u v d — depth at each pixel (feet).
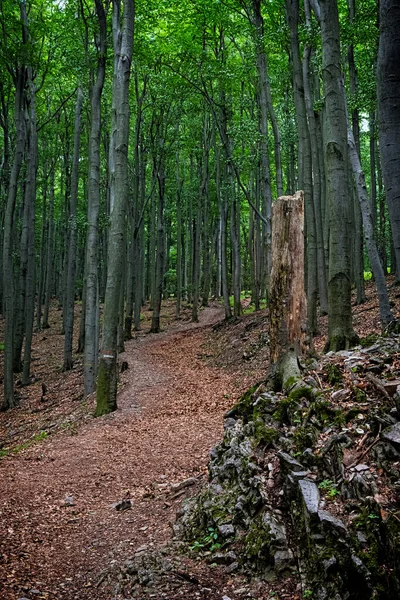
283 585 11.74
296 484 13.50
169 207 127.75
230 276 136.56
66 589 13.35
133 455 27.86
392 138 15.37
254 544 12.90
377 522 11.16
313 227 46.47
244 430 17.25
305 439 14.97
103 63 50.88
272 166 93.86
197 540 14.70
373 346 19.30
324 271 55.57
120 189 40.42
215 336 73.67
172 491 20.67
